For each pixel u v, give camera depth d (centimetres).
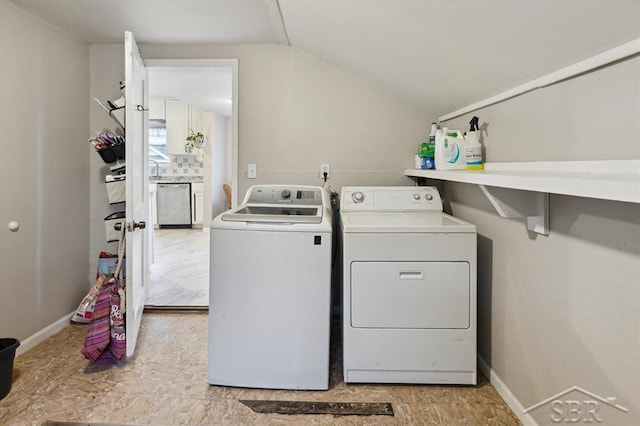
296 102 285
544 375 145
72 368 205
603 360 115
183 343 236
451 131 225
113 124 285
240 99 285
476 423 162
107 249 288
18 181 224
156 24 245
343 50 235
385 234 186
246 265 187
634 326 103
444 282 186
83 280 280
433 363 188
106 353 210
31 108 232
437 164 228
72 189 267
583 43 112
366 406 174
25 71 227
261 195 252
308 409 172
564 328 133
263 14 229
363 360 189
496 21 125
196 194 686
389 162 286
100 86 283
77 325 264
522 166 163
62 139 257
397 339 188
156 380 194
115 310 208
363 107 285
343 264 192
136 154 230
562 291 134
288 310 187
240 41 276
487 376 196
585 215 121
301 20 216
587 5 96
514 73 154
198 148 654
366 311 187
